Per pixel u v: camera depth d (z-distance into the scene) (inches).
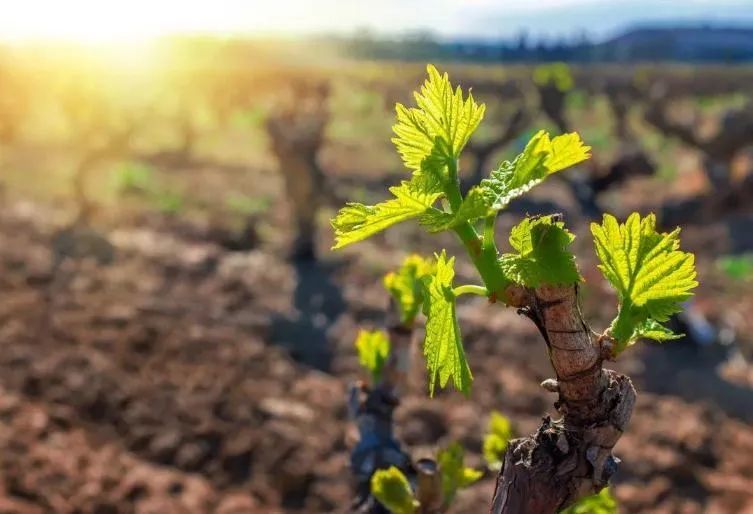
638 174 524.4
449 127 29.4
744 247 425.1
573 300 30.7
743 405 253.8
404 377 56.9
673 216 251.4
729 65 2942.9
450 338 28.9
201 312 300.7
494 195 27.6
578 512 43.1
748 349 296.5
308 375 263.0
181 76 1201.4
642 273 30.5
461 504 191.8
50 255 349.1
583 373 31.6
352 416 58.1
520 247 29.9
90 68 1355.8
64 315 286.0
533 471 33.4
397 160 689.6
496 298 30.1
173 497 198.1
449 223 28.0
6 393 233.9
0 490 188.7
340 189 556.4
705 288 368.5
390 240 417.7
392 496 47.5
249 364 264.4
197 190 535.8
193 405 236.8
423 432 225.9
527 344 285.4
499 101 1079.6
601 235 30.9
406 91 1098.1
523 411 244.7
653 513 201.9
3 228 385.4
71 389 239.5
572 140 27.0
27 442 209.0
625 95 1010.7
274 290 335.9
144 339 272.2
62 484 194.5
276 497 206.5
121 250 362.9
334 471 211.9
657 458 218.2
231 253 386.6
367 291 342.0
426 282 29.4
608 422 32.7
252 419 231.8
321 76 1480.1
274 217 470.9
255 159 676.7
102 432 225.0
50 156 624.4
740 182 241.0
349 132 865.5
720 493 208.5
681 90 1328.7
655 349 287.7
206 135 814.5
